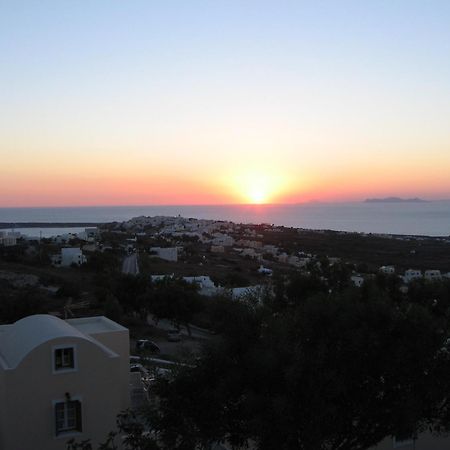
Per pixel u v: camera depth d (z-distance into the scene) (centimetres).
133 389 2077
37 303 4438
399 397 1050
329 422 1029
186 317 4819
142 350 3434
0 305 4338
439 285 1530
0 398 1545
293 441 1022
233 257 13762
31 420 1498
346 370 1045
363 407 1072
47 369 1518
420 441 1545
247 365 1064
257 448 1046
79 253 10138
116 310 4941
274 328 1092
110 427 1581
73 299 6266
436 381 1060
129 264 10944
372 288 1267
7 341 1714
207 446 1075
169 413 1084
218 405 1060
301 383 1005
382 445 1482
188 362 1141
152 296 4978
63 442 1524
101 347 1589
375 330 1071
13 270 8194
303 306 1159
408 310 1120
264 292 1541
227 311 1145
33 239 15862
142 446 1060
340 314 1093
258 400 992
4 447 1487
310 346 1073
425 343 1058
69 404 1542
